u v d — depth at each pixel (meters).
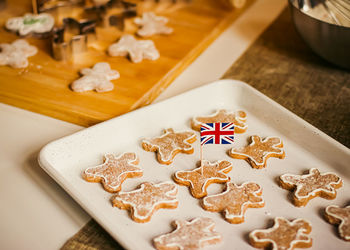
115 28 0.84
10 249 0.51
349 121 0.67
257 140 0.62
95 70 0.72
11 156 0.61
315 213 0.54
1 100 0.69
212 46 0.84
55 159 0.59
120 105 0.68
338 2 0.76
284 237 0.51
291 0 0.75
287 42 0.84
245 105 0.68
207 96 0.68
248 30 0.88
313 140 0.61
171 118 0.66
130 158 0.60
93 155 0.61
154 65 0.76
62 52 0.75
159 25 0.84
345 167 0.58
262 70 0.77
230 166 0.59
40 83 0.71
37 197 0.56
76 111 0.66
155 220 0.53
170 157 0.60
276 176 0.58
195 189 0.56
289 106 0.70
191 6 0.92
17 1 0.90
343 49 0.70
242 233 0.52
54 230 0.53
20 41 0.78
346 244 0.51
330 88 0.73
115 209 0.54
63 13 0.85
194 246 0.50
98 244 0.52
